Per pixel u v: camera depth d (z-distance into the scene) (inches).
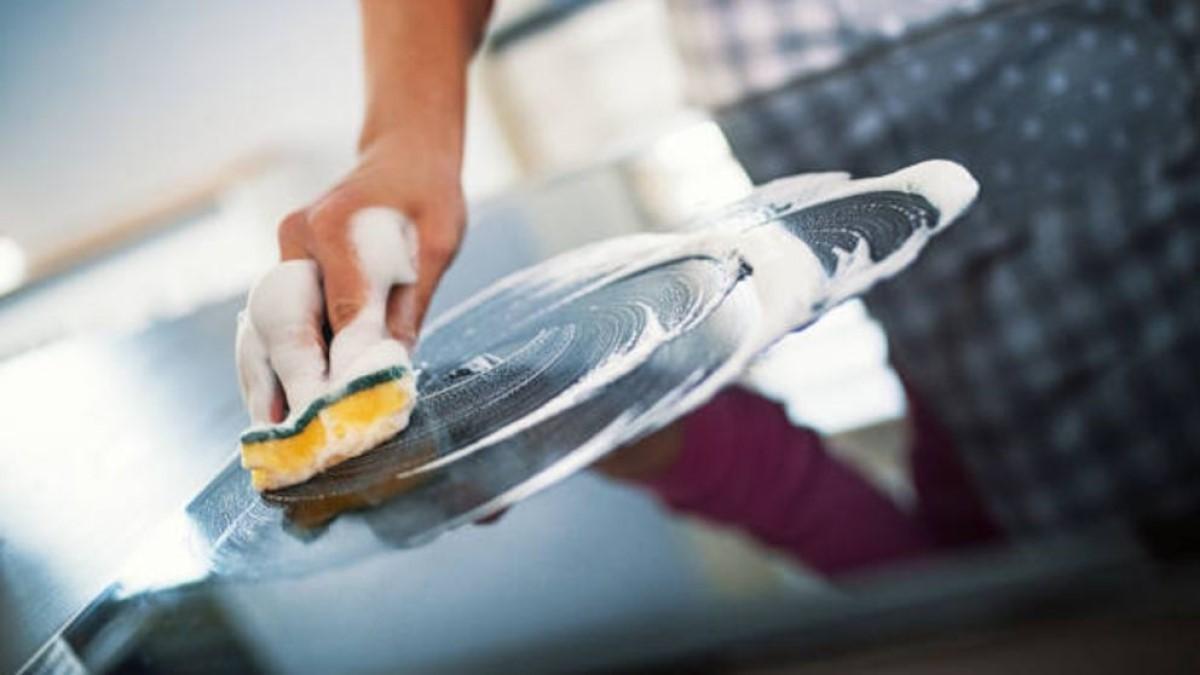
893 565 7.8
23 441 28.3
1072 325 11.1
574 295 20.1
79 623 13.2
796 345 13.3
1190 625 6.4
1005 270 13.3
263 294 17.7
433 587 10.6
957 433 9.7
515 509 11.8
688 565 8.9
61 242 67.6
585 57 59.4
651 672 7.7
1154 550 7.0
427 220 22.0
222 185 65.2
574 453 12.8
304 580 12.0
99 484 21.1
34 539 18.9
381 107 25.4
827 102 25.9
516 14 58.9
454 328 21.2
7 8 58.3
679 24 36.9
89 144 63.8
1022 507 8.0
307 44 61.4
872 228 16.6
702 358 14.0
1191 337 9.8
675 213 23.2
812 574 8.0
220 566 13.4
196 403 25.2
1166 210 13.0
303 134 64.6
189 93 62.7
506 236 27.4
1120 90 18.4
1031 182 16.1
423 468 14.3
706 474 10.7
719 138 27.1
